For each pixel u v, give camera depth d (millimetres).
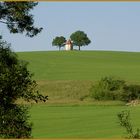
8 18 35281
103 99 174625
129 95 178125
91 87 185625
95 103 158000
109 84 180750
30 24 36000
